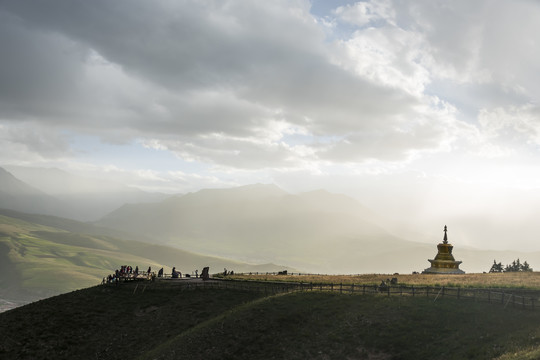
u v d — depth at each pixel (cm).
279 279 8194
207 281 7644
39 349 5381
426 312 4775
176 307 6334
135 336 5622
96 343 5531
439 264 9294
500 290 5762
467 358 3731
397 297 5372
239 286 7062
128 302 6638
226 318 5347
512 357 3412
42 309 6391
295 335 4784
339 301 5481
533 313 4450
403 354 4097
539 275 7506
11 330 5772
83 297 6838
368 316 4900
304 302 5562
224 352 4659
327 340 4566
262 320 5169
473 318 4509
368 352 4250
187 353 4722
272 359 4425
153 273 8638
